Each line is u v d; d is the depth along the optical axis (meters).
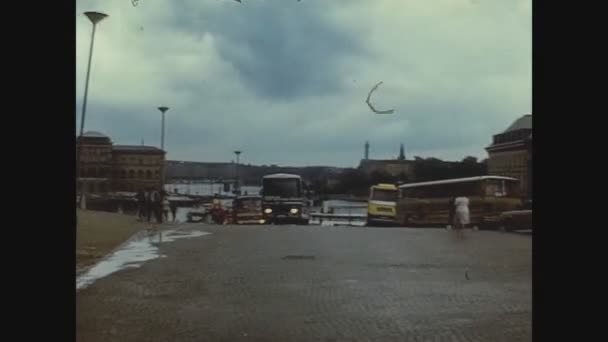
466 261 21.48
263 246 26.97
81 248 24.47
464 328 10.87
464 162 77.31
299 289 15.42
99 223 37.53
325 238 31.58
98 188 79.75
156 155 82.62
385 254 23.91
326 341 9.99
